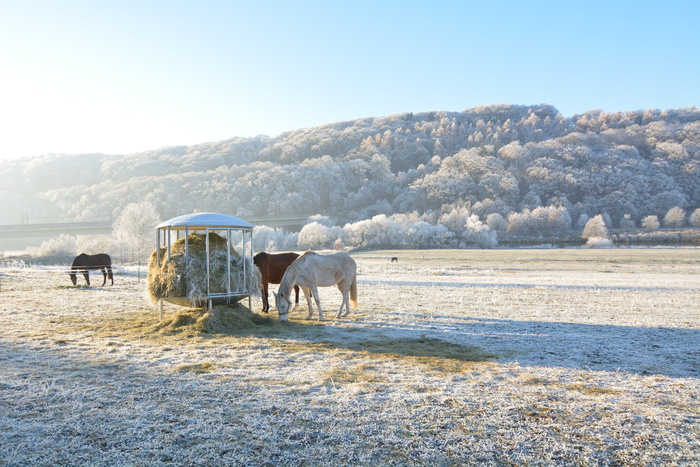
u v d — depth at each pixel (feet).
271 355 26.91
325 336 33.09
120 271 97.76
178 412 17.29
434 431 15.79
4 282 70.23
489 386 21.18
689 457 14.07
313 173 534.37
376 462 13.48
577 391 20.59
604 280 91.56
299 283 39.52
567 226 374.43
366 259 190.49
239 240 232.12
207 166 636.48
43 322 37.14
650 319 41.96
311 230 291.17
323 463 13.42
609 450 14.53
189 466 13.15
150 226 192.65
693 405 18.90
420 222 300.20
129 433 15.34
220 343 30.07
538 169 477.77
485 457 13.89
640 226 405.59
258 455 13.85
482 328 36.94
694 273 118.83
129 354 26.68
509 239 329.93
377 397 19.25
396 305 50.62
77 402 18.15
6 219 436.76
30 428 15.64
